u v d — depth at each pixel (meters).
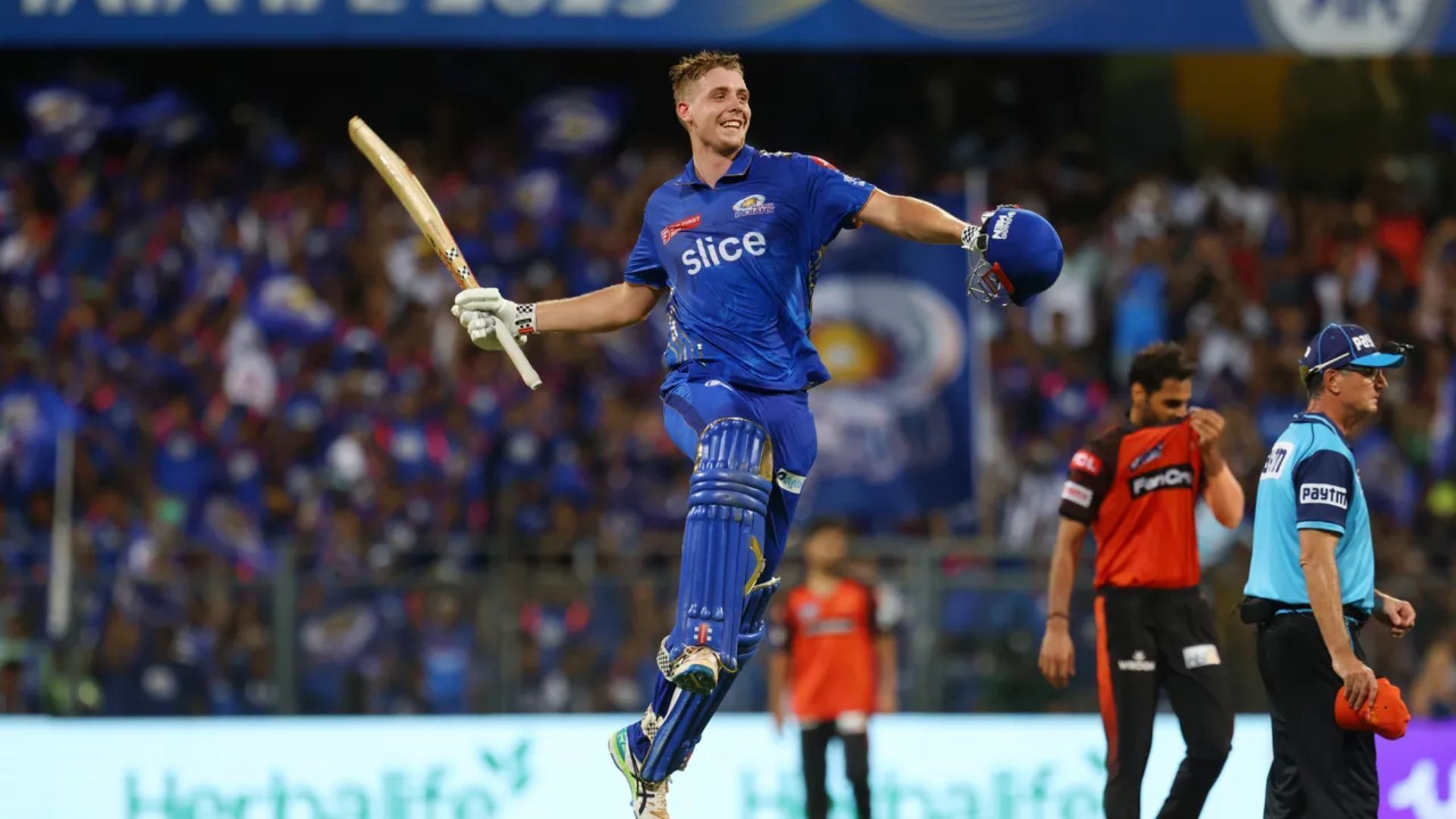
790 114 53.06
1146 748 23.03
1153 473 23.17
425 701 33.25
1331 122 52.84
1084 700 33.56
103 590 33.38
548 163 50.00
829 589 31.11
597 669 33.59
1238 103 53.03
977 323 44.81
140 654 33.16
